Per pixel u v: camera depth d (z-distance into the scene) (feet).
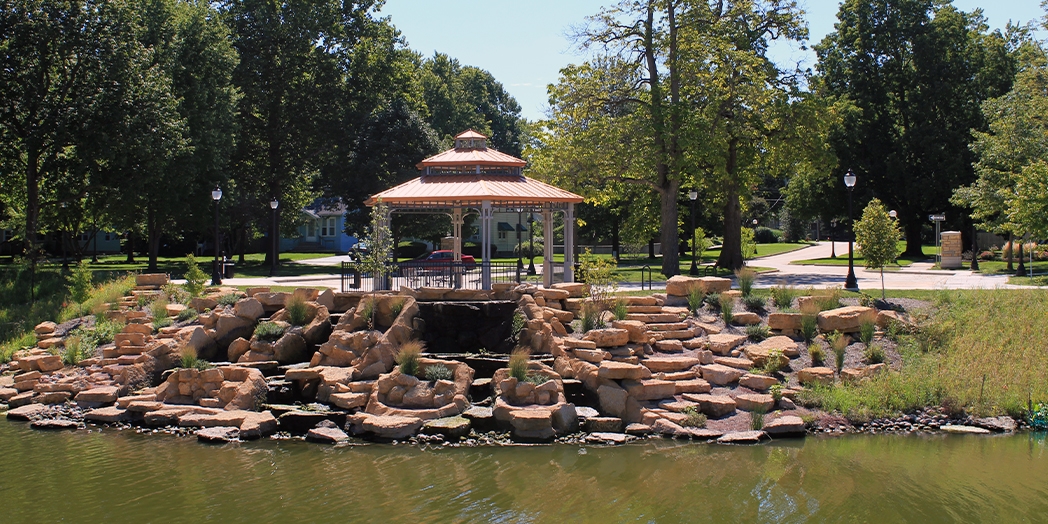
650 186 123.44
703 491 42.47
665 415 53.78
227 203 140.67
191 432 53.62
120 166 108.47
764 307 72.49
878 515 39.22
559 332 66.80
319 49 162.81
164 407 57.00
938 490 42.42
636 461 47.37
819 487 43.04
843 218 179.93
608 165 116.47
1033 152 113.39
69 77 103.14
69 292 90.94
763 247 237.04
